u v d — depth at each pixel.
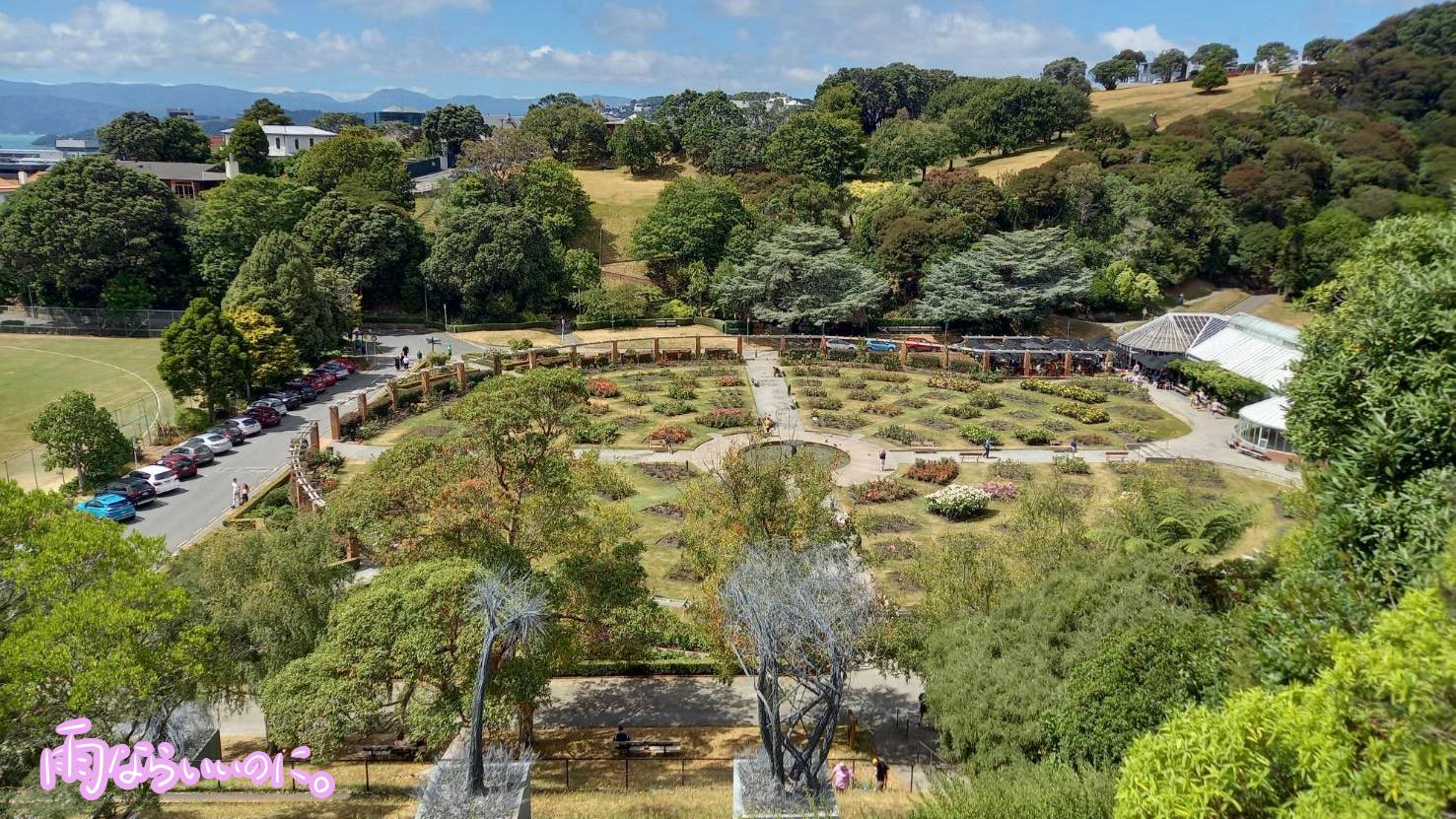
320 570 28.19
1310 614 14.73
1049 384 74.44
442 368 72.69
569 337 97.31
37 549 19.52
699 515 32.69
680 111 185.25
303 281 75.19
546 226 113.75
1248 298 108.56
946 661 24.86
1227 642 18.31
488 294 100.88
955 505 48.75
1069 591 24.59
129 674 17.80
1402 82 145.75
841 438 63.03
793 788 18.11
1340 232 97.44
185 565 29.89
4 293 92.06
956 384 75.56
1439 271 15.98
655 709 32.62
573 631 27.62
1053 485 38.25
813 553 24.80
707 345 93.00
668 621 32.56
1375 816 9.55
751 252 105.69
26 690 17.16
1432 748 9.23
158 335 87.81
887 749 29.41
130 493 48.88
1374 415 15.88
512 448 27.17
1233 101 157.88
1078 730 19.17
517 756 24.77
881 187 126.00
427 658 21.95
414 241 103.75
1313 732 10.84
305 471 52.28
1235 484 53.78
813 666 19.92
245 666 26.58
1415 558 13.89
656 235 109.88
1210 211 108.62
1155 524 31.86
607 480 32.31
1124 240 104.25
